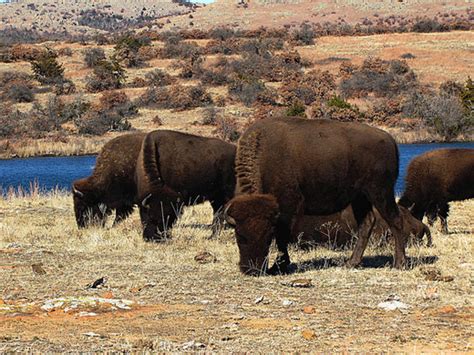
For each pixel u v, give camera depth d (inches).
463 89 6510.8
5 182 3715.6
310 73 7460.6
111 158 1624.0
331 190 1105.4
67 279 1042.7
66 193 2554.1
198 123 6215.6
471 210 2023.9
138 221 1713.8
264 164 1085.8
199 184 1496.1
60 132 6043.3
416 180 1662.2
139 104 6875.0
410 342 730.8
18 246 1339.8
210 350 690.8
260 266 1059.9
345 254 1280.8
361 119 6205.7
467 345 719.7
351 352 692.7
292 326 792.9
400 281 1040.2
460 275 1074.1
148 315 840.9
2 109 6594.5
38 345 706.2
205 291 970.1
